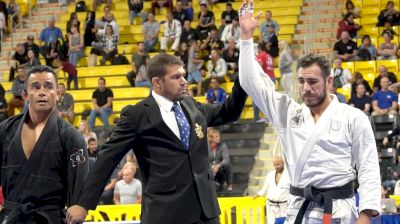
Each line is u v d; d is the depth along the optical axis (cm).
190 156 579
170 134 578
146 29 2338
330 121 552
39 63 2173
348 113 553
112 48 2311
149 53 2312
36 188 604
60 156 609
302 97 562
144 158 585
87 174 603
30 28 2547
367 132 547
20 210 602
